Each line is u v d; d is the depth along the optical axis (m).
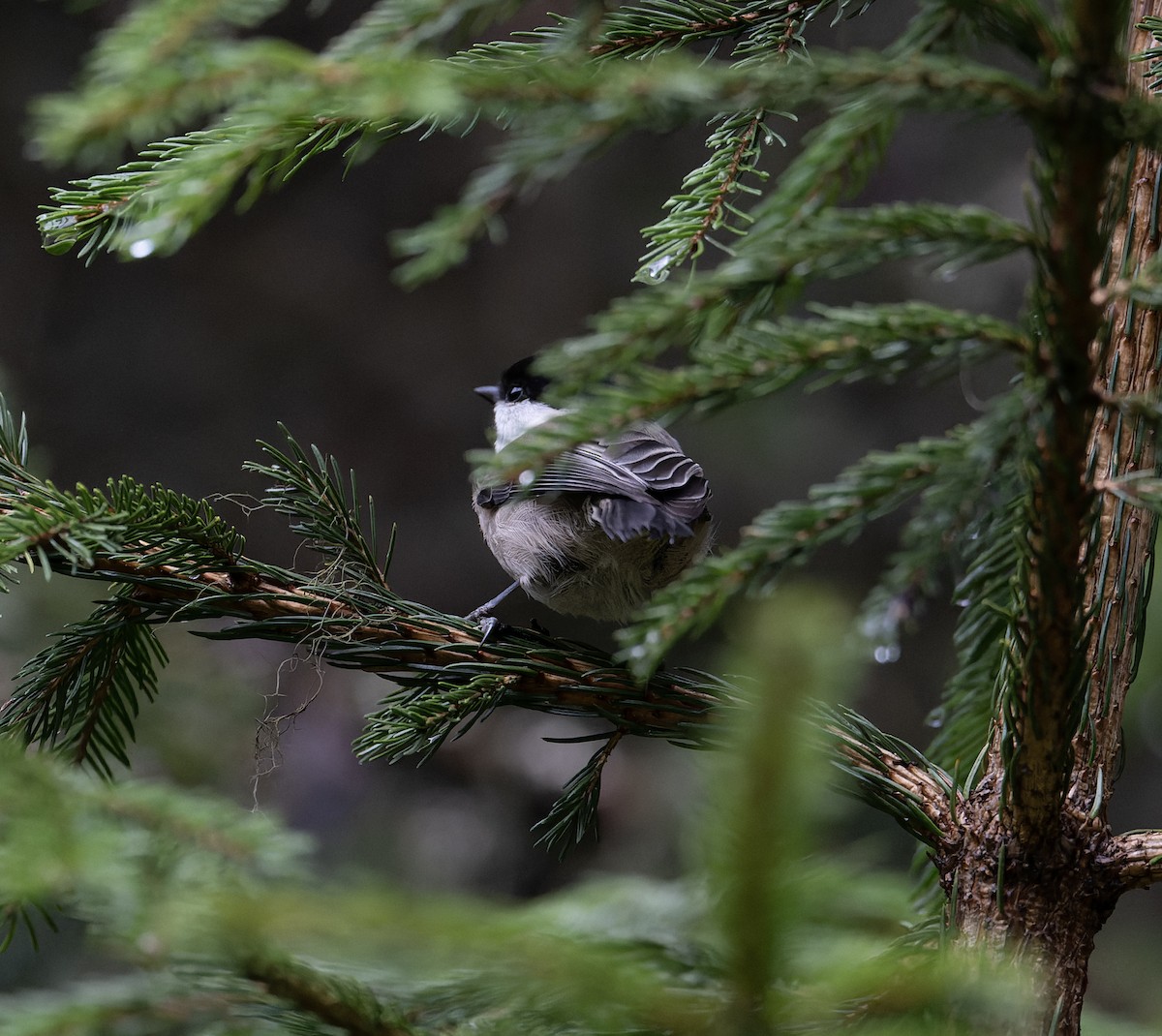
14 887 2.08
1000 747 3.80
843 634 2.03
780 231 2.90
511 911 2.23
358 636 4.73
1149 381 4.04
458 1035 2.54
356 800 13.64
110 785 2.45
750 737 1.99
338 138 3.92
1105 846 3.77
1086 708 3.92
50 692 4.57
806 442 17.69
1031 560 3.12
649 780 14.30
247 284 18.67
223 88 2.37
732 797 2.00
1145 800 14.17
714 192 4.29
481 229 2.59
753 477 17.69
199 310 18.59
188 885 2.21
